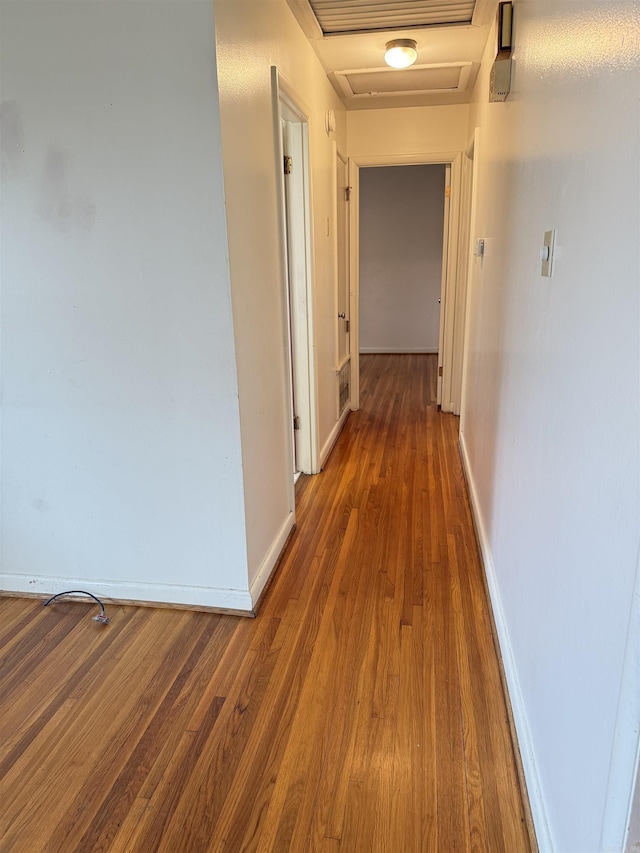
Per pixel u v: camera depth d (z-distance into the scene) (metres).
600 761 0.91
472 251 3.52
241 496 2.02
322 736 1.58
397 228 7.18
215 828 1.33
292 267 3.20
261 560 2.27
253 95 2.01
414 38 2.93
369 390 5.70
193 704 1.70
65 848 1.30
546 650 1.30
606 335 0.94
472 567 2.41
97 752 1.54
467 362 3.69
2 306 1.95
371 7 2.57
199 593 2.14
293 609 2.15
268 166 2.21
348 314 4.72
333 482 3.37
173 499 2.07
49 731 1.61
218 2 1.64
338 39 2.93
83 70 1.70
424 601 2.18
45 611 2.18
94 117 1.73
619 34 0.90
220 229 1.77
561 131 1.28
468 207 4.31
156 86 1.68
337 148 3.90
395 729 1.59
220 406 1.94
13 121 1.77
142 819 1.36
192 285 1.83
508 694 1.67
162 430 2.00
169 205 1.77
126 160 1.75
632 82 0.84
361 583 2.31
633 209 0.82
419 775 1.45
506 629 1.83
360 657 1.88
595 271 1.01
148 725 1.63
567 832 1.09
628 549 0.80
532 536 1.48
